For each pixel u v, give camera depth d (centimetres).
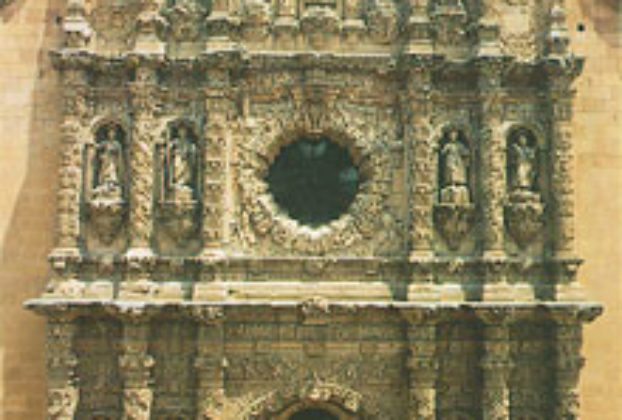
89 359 3612
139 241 3588
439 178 3716
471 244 3688
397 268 3659
